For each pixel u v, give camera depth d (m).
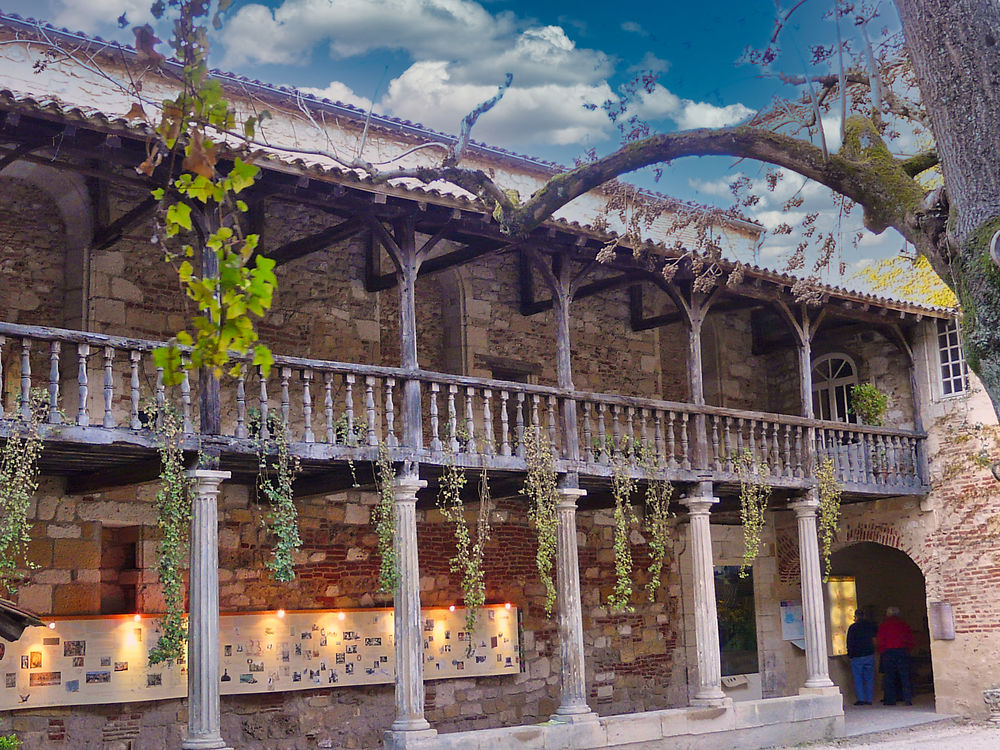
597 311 19.64
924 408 19.48
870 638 20.94
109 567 14.33
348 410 13.07
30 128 11.02
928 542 19.19
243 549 15.21
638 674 19.12
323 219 16.45
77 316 14.11
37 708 13.24
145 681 14.01
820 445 18.11
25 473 10.86
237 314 4.34
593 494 17.77
